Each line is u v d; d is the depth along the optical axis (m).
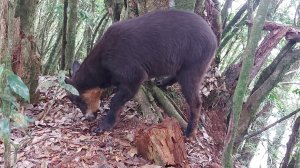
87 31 2.41
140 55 1.28
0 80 0.74
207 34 1.33
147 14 1.35
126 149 1.25
